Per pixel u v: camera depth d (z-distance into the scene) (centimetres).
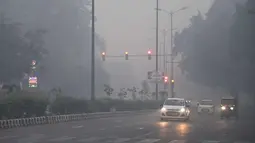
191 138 2666
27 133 2916
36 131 3102
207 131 3291
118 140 2445
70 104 5172
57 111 5041
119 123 4128
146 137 2655
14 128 3456
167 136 2752
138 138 2581
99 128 3422
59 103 5081
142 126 3684
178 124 4038
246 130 3481
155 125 3828
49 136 2678
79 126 3678
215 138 2733
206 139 2641
